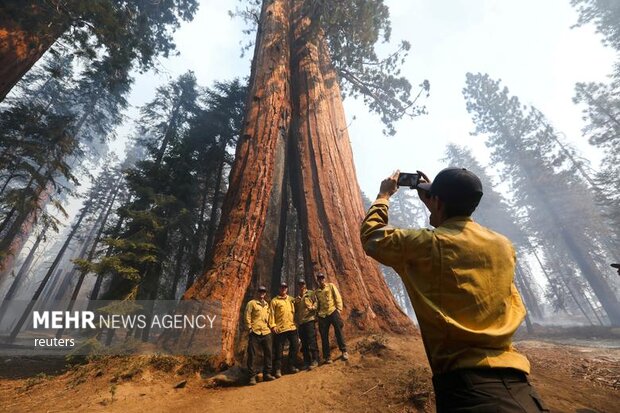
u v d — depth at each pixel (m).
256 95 12.68
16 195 18.00
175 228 15.61
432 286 1.23
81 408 4.69
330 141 12.45
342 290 8.66
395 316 8.27
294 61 15.73
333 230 9.91
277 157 12.41
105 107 29.11
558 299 34.00
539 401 1.04
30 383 6.02
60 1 11.39
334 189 10.96
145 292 12.00
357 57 18.39
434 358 1.20
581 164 32.91
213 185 21.36
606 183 27.56
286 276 20.11
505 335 1.12
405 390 4.64
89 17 12.09
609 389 4.70
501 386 1.04
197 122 21.62
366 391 4.87
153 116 24.53
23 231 29.25
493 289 1.21
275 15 15.70
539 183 31.61
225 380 5.80
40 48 13.54
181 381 5.68
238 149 11.45
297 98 14.21
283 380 5.89
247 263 8.39
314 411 4.40
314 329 6.75
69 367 6.76
